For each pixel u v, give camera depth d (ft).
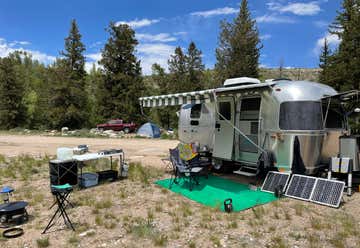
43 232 13.12
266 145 20.80
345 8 68.08
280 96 19.86
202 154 27.25
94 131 84.33
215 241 12.16
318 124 19.02
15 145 51.34
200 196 18.94
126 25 103.91
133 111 99.55
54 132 89.56
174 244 11.95
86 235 12.84
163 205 17.20
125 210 16.26
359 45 58.70
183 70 112.27
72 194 19.29
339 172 18.70
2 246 11.78
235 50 92.99
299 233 12.96
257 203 17.30
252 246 11.72
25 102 129.59
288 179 18.99
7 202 15.69
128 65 104.42
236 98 23.80
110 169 26.18
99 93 103.19
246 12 94.12
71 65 122.42
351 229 13.23
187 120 29.89
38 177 24.14
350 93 19.80
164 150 43.98
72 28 122.21
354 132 43.73
